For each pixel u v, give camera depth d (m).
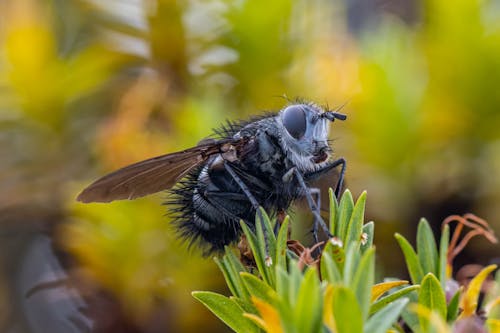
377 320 0.11
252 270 0.12
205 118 0.14
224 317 0.12
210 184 0.14
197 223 0.14
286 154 0.14
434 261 0.12
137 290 0.14
